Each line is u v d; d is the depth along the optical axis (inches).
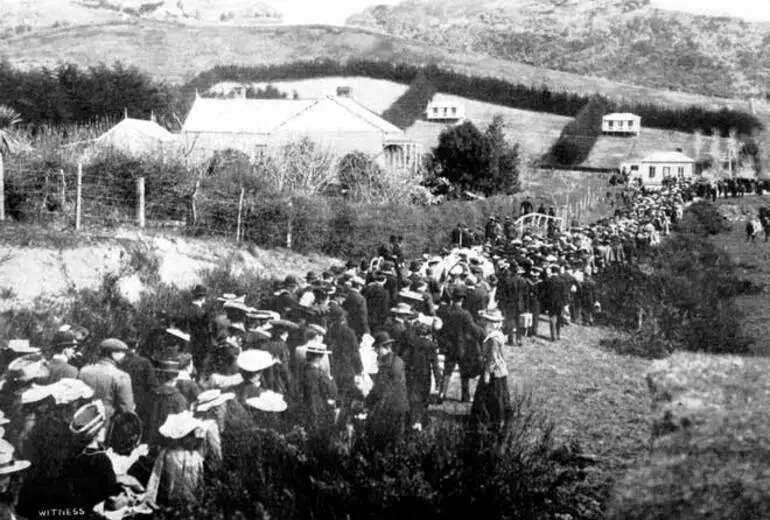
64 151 794.2
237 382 320.2
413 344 415.2
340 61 3885.3
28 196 715.4
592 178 2699.3
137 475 297.0
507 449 311.4
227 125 1900.8
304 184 1212.5
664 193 1994.3
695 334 660.1
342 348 409.1
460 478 288.7
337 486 277.0
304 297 498.6
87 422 268.2
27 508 260.5
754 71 4212.6
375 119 2069.4
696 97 3806.6
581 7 6210.6
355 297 512.4
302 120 1907.0
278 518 268.7
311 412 331.6
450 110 3324.3
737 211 1911.9
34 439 268.1
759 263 1063.0
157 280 625.9
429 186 2006.6
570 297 749.9
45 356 409.1
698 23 4987.7
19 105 1846.7
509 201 1507.1
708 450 286.5
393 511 276.5
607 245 957.8
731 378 326.0
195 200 854.5
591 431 422.9
